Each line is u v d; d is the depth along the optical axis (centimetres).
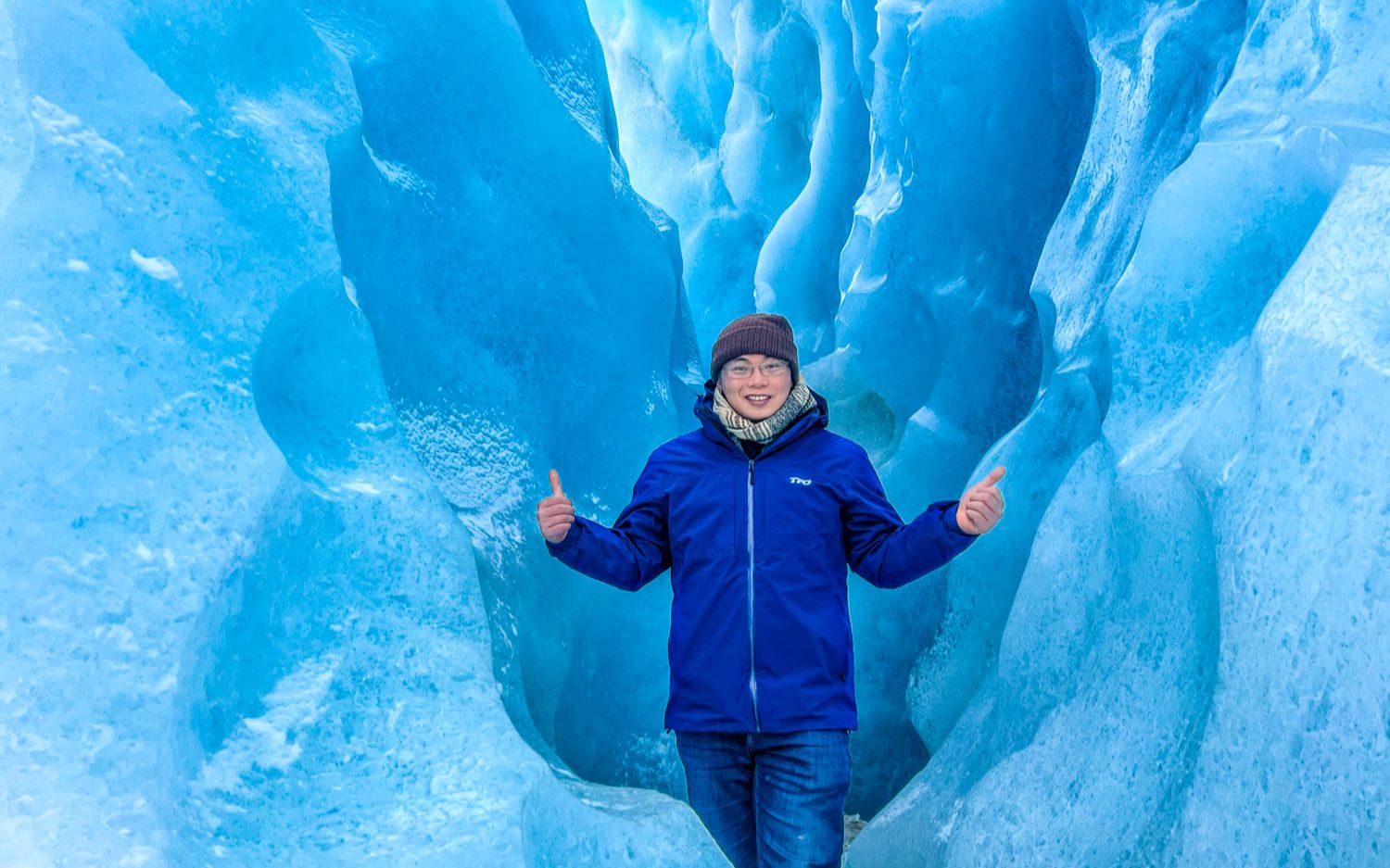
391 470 166
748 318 159
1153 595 158
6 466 126
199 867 119
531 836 139
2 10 142
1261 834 115
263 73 169
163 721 122
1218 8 205
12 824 112
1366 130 139
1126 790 145
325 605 150
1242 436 136
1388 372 113
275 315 152
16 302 132
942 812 196
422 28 209
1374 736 106
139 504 131
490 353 216
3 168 137
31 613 122
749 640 146
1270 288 161
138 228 143
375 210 192
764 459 155
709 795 153
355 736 143
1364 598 110
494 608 182
